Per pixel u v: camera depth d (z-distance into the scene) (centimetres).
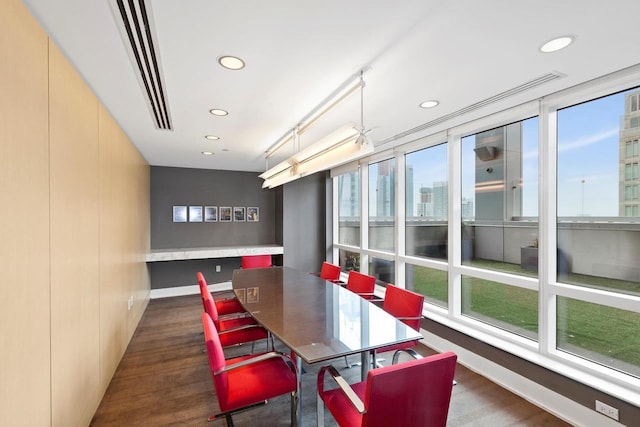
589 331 223
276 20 147
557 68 194
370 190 504
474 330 300
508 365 258
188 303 517
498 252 294
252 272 405
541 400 232
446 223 353
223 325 277
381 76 206
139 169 430
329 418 222
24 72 134
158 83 215
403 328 205
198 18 144
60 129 169
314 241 617
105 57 180
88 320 210
